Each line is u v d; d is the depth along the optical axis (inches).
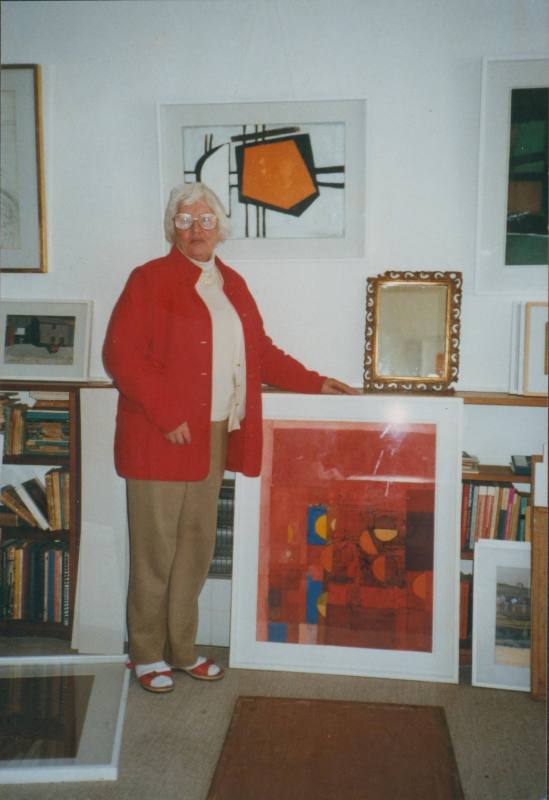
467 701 94.5
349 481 103.8
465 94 105.7
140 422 91.4
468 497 103.8
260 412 97.9
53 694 96.2
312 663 101.8
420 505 102.2
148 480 91.3
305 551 103.8
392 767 79.2
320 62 107.2
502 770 79.7
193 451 91.1
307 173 108.8
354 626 101.8
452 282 106.3
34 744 83.7
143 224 114.0
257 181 110.0
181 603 97.5
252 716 89.0
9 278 117.9
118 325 89.6
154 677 96.4
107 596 108.8
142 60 110.5
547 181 105.4
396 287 108.0
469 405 112.3
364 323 111.3
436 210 108.3
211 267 94.4
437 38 105.1
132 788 77.0
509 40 103.9
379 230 109.6
